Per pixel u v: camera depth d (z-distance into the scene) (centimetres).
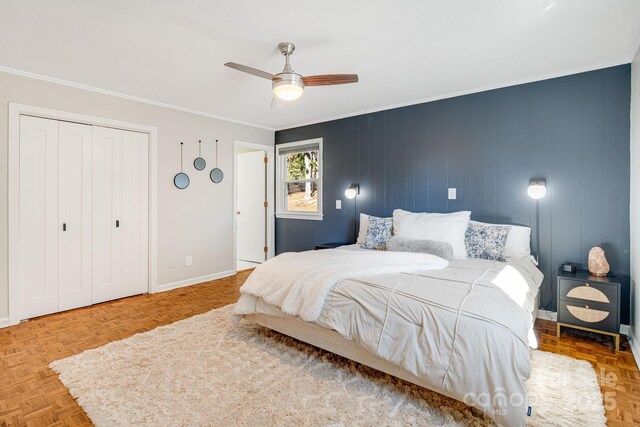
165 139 407
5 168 293
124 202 378
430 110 379
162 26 221
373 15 207
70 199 338
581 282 261
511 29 223
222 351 242
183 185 425
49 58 272
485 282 204
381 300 190
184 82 327
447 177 368
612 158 280
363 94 362
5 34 232
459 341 160
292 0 191
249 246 579
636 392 192
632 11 201
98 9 201
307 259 266
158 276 405
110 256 368
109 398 185
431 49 253
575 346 254
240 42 242
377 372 213
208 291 408
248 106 413
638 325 238
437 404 179
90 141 350
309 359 230
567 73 296
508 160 329
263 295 244
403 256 269
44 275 321
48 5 197
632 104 265
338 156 466
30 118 311
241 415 171
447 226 319
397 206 406
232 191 487
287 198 551
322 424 164
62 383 201
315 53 259
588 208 291
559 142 303
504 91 331
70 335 275
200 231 449
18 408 178
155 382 201
